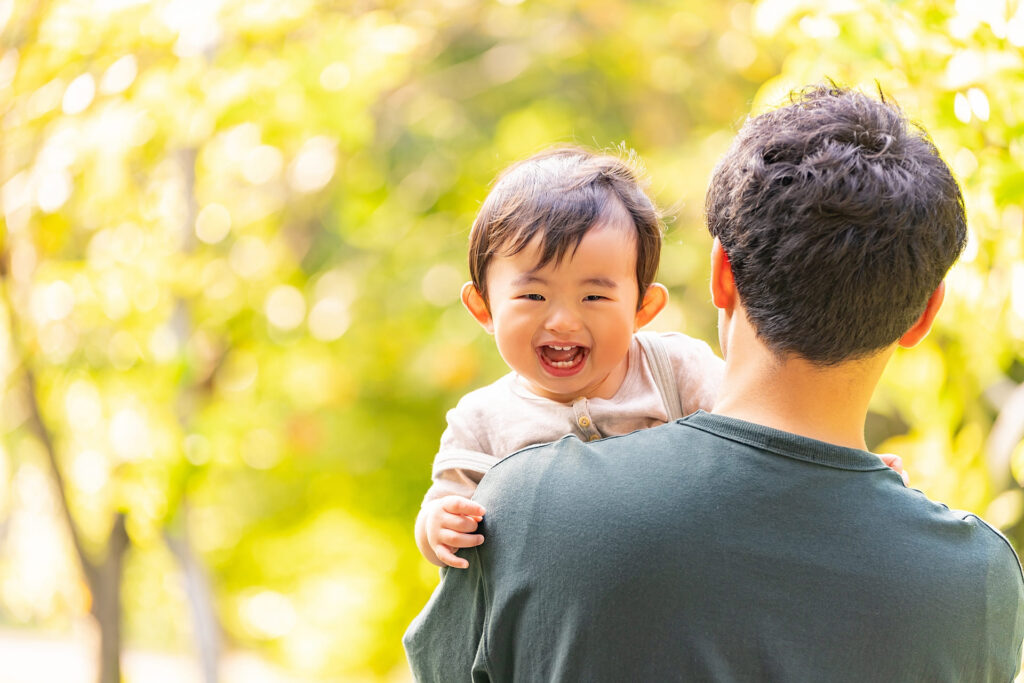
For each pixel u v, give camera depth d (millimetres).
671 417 2111
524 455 1680
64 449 5383
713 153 7398
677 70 7926
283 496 9484
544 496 1585
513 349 2021
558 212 1967
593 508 1533
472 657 1668
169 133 5047
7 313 5020
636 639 1469
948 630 1510
